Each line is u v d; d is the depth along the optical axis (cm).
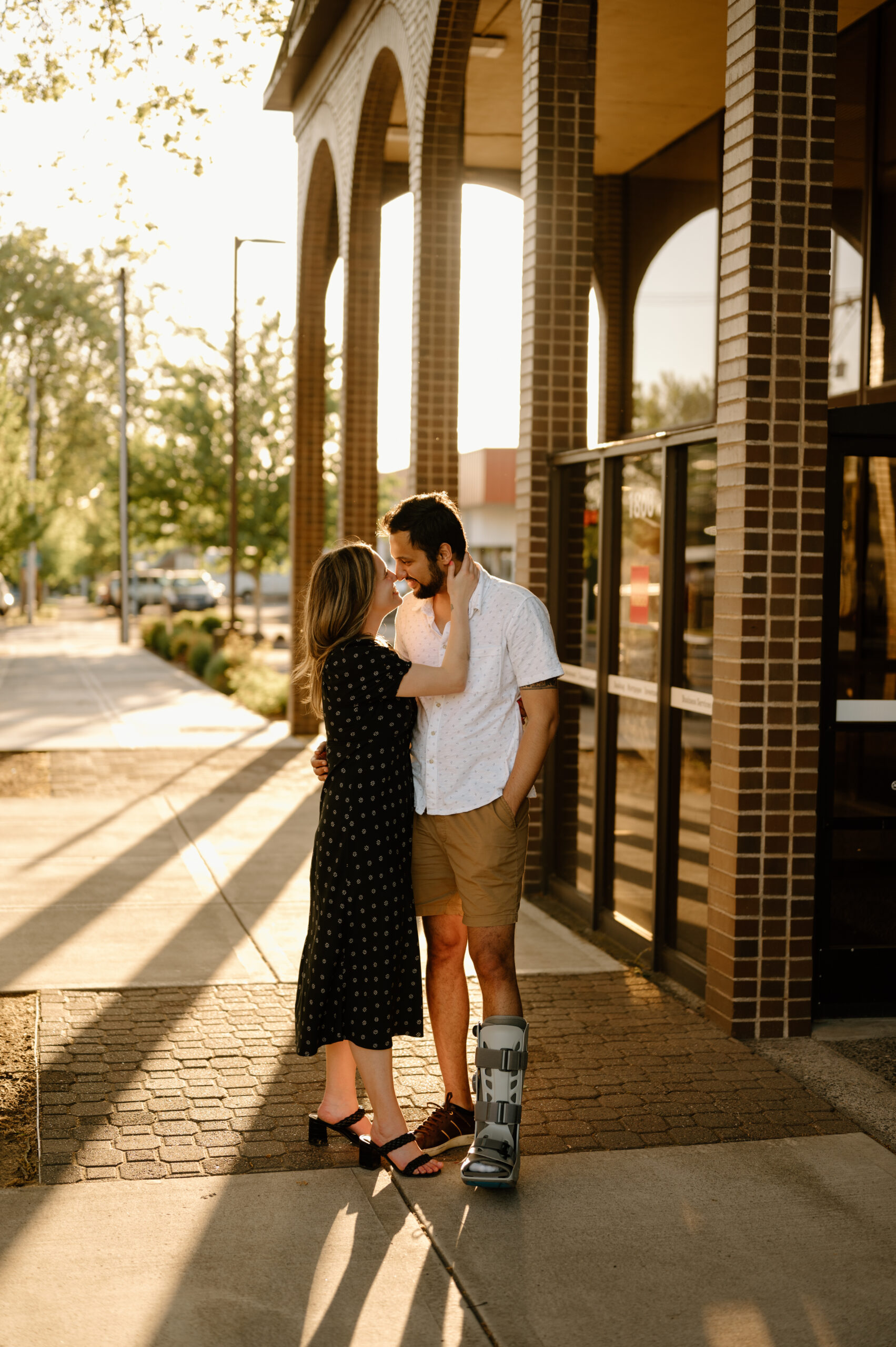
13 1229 325
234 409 2653
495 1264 314
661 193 1212
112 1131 384
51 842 818
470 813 362
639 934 592
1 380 3650
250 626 4078
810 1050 470
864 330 792
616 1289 304
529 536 704
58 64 671
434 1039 449
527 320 704
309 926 372
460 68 852
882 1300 301
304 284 1411
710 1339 284
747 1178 362
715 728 491
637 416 1289
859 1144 387
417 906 381
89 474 5194
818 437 471
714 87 1000
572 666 703
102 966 550
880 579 498
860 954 508
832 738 495
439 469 920
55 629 4162
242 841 831
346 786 357
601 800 644
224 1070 434
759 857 477
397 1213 339
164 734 1407
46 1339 278
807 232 464
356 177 1142
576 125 682
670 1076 439
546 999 525
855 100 798
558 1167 368
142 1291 298
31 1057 446
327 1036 361
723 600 484
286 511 3170
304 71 1316
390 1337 282
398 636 392
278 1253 316
